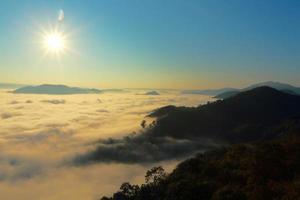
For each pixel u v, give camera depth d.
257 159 67.19
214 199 55.69
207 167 76.38
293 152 68.19
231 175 65.94
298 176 55.78
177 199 64.38
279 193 49.31
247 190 54.50
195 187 64.62
